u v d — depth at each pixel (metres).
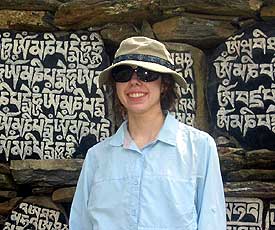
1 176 2.91
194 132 1.74
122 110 1.90
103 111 2.97
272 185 2.77
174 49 2.97
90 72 3.00
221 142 2.87
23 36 3.03
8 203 2.94
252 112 2.89
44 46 3.02
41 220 2.93
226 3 2.91
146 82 1.72
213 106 2.94
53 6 3.04
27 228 2.92
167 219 1.63
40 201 2.94
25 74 3.00
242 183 2.79
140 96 1.72
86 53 3.02
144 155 1.70
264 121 2.87
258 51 2.92
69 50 3.02
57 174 2.89
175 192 1.64
